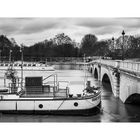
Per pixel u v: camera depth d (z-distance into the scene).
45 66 105.00
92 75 97.50
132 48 96.56
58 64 155.38
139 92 30.05
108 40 131.62
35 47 163.50
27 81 35.12
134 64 32.22
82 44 179.62
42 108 34.16
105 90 54.59
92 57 148.50
